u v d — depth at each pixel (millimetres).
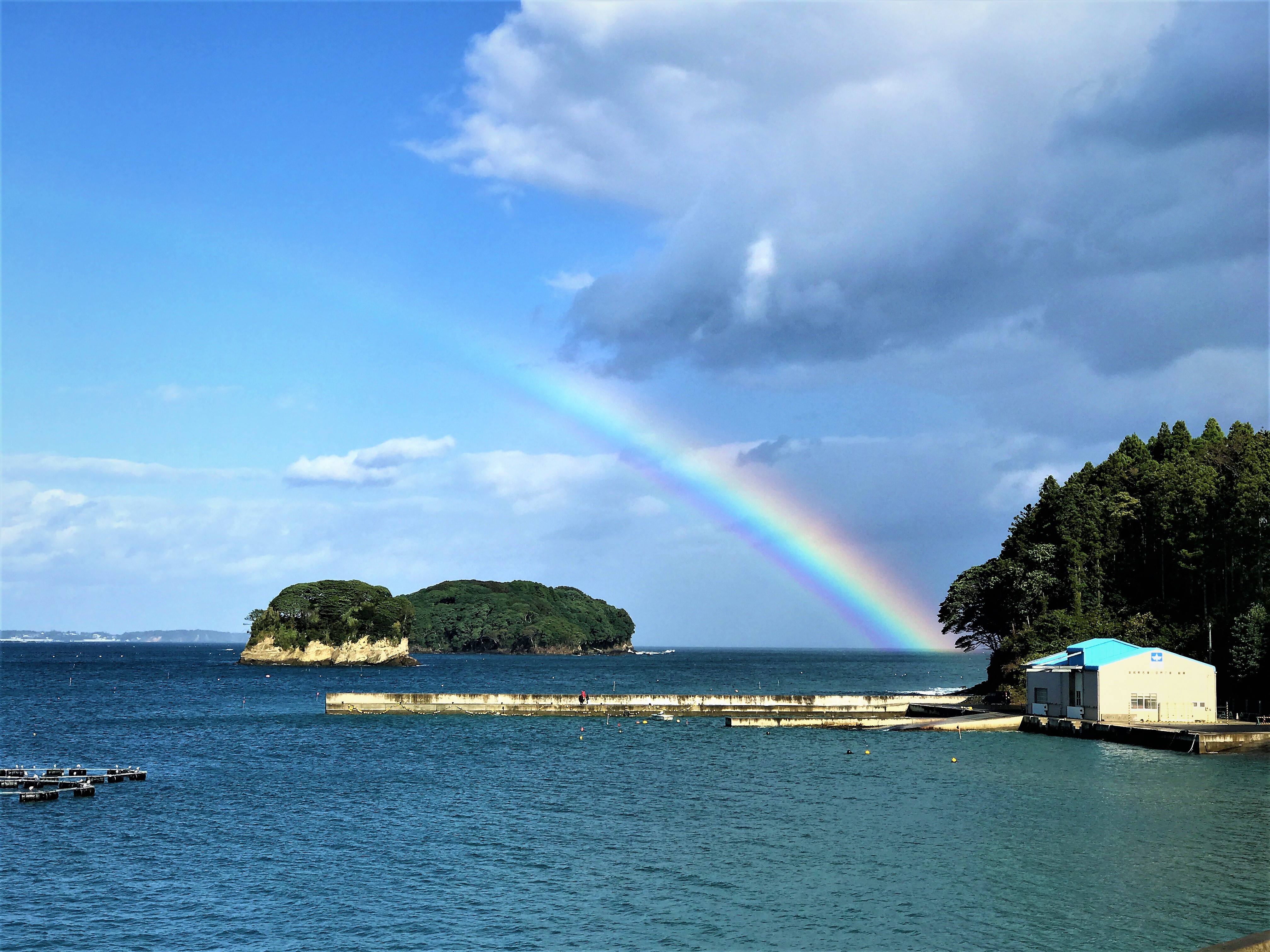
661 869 52500
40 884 50156
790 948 41250
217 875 51531
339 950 41031
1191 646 127062
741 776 83062
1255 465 132375
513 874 51562
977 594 160875
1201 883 49656
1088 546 149375
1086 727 108312
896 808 68312
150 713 148875
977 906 46312
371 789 76875
